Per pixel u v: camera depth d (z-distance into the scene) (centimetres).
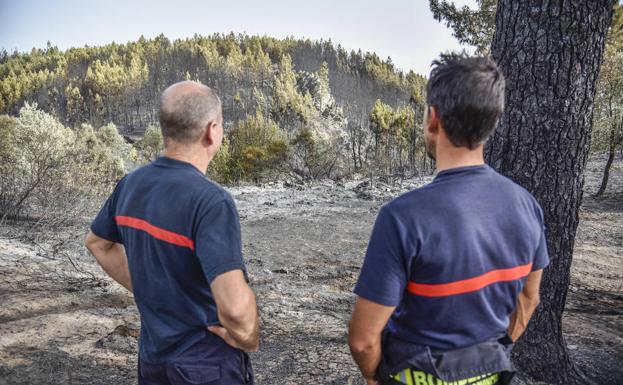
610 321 495
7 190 927
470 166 127
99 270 628
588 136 278
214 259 139
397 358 129
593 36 263
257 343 153
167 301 151
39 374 309
